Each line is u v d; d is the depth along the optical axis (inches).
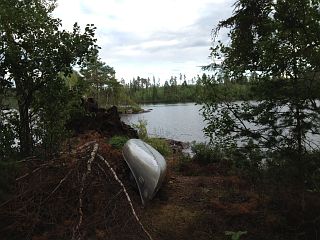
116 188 230.5
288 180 217.5
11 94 284.2
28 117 291.0
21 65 273.1
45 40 275.3
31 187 217.0
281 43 221.3
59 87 288.2
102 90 2068.2
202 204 263.9
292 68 221.5
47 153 276.2
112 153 308.2
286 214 223.1
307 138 218.4
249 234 219.5
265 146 226.4
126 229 204.2
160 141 493.0
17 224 204.1
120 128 447.2
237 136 237.9
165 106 3597.4
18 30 276.1
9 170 231.6
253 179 271.6
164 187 296.5
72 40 277.0
